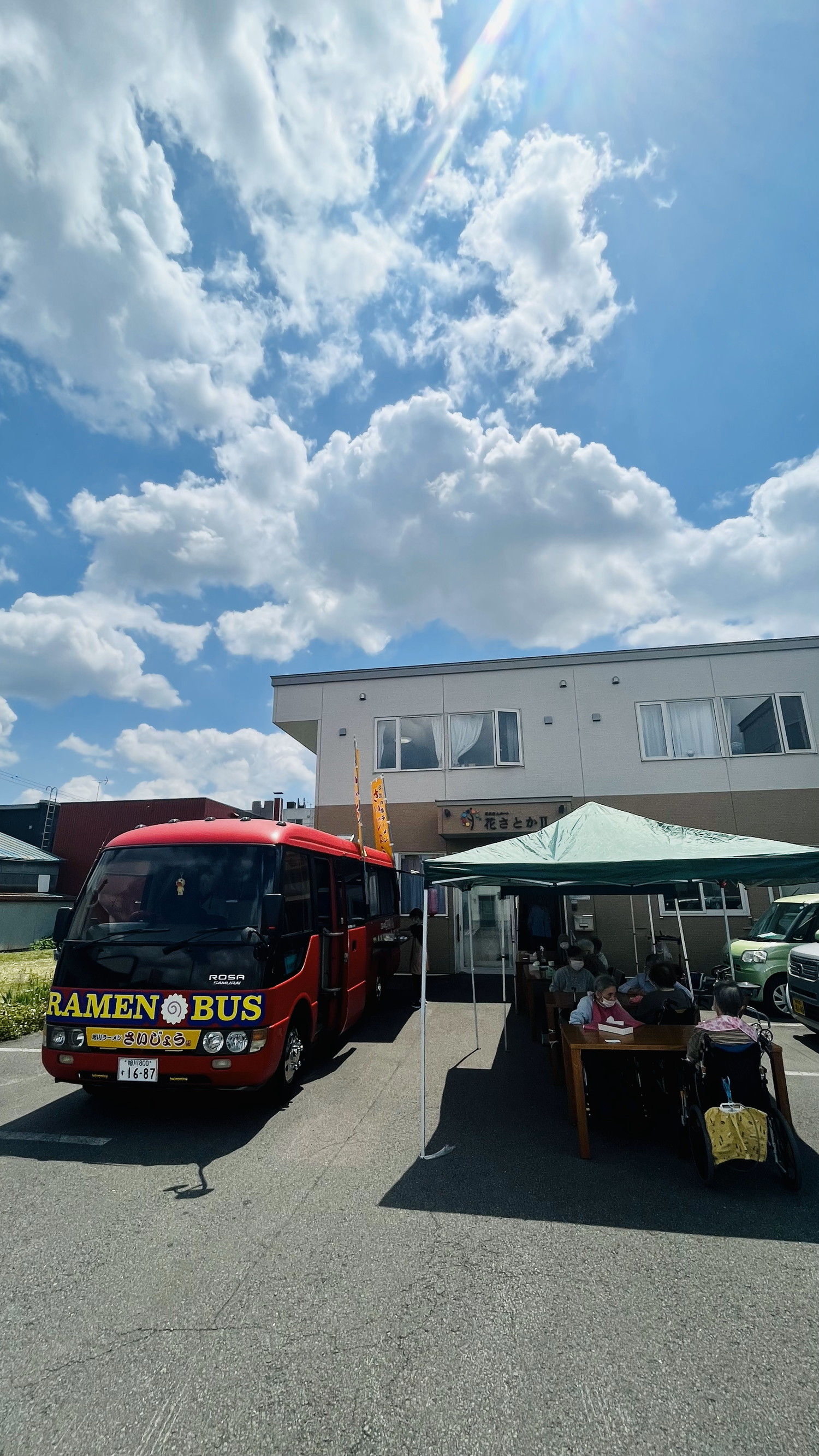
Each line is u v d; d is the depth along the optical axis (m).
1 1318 3.05
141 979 5.52
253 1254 3.61
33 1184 4.47
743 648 15.18
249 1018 5.38
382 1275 3.40
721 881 6.03
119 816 31.61
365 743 16.14
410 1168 4.75
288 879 6.45
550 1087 6.70
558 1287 3.30
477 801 14.91
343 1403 2.53
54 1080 6.93
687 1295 3.23
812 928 10.34
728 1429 2.40
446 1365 2.73
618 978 9.33
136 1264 3.51
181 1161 4.86
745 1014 5.58
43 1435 2.38
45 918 24.80
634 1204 4.22
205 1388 2.61
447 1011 10.98
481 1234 3.83
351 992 8.37
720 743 14.82
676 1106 5.69
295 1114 5.84
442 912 15.38
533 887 8.95
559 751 15.36
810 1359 2.77
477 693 15.99
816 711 14.66
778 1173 4.72
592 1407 2.50
